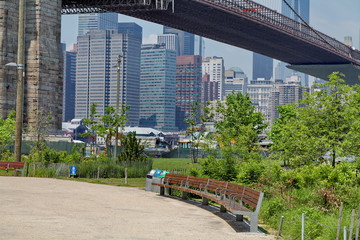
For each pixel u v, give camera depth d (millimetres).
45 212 17781
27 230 14250
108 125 84938
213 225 17094
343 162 24703
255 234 15789
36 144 56906
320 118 29578
